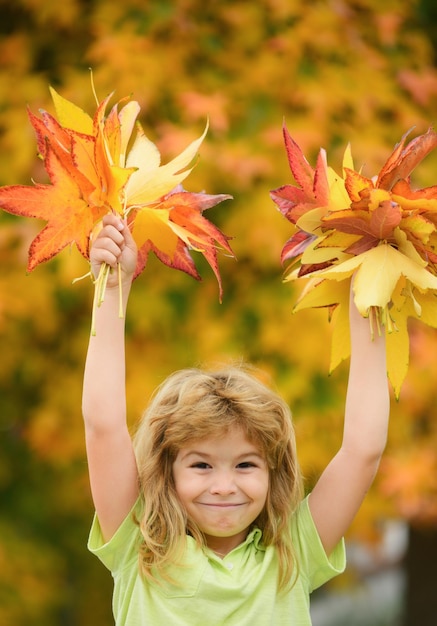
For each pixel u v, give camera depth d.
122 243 4.17
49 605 10.02
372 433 4.47
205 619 4.34
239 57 8.98
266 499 4.62
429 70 9.27
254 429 4.46
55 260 8.57
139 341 8.80
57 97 4.09
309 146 8.45
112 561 4.55
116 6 8.94
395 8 9.44
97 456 4.41
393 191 4.10
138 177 4.30
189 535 4.50
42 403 9.20
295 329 8.64
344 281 4.55
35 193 4.04
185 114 8.40
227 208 8.66
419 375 8.66
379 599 18.69
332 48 8.98
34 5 9.00
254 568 4.47
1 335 8.94
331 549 4.63
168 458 4.53
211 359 8.51
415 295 4.42
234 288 8.95
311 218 4.29
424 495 8.88
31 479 9.95
